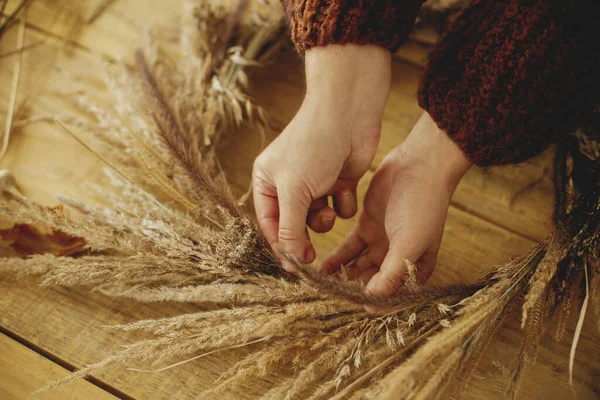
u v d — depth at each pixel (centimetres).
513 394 56
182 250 59
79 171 72
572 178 68
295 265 51
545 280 56
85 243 66
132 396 61
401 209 61
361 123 62
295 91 79
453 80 59
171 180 67
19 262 60
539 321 58
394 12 59
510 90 57
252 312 57
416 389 52
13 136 74
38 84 78
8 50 80
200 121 71
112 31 82
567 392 62
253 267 60
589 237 61
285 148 61
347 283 56
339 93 60
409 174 62
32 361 62
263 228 63
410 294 56
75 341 63
